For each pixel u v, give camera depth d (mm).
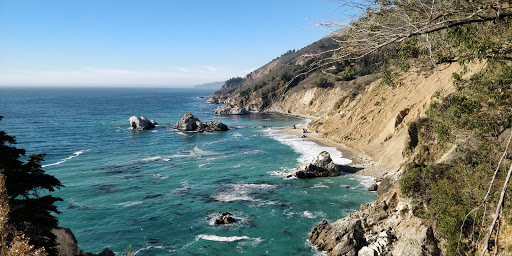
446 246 21734
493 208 18969
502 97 18156
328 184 49312
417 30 5070
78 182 53250
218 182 52188
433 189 24391
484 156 21094
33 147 83312
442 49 9367
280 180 52344
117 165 64562
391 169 55031
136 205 42562
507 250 17188
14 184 17906
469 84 19922
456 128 23625
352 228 28531
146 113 185375
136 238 33688
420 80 72750
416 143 48688
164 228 35781
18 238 10664
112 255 26828
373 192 45250
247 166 62469
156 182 52906
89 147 83938
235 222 36500
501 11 5074
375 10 5086
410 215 26359
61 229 22500
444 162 27094
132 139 96625
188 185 50938
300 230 33906
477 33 9719
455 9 5059
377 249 25797
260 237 32812
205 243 32188
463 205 21438
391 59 8281
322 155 55188
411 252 23984
